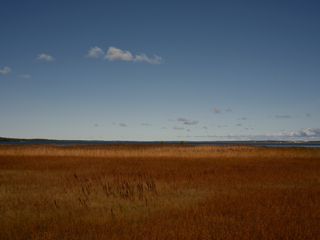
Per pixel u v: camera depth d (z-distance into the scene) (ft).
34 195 39.83
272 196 37.11
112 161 98.27
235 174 61.52
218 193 40.45
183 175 60.03
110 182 50.85
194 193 41.11
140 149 147.95
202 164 86.99
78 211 32.19
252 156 124.57
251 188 44.68
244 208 31.32
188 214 29.12
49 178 56.49
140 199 37.73
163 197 38.60
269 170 69.72
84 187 45.78
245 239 22.29
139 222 27.66
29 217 29.40
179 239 22.34
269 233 23.39
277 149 153.48
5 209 32.76
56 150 141.49
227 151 140.26
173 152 134.00
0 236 23.89
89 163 90.22
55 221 27.78
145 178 55.72
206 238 22.52
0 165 83.30
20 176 59.62
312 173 63.46
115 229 25.20
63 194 40.65
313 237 22.71
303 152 136.87
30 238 23.85
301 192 40.47
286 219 27.12
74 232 24.85
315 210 30.27
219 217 28.12
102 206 34.40
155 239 22.26
